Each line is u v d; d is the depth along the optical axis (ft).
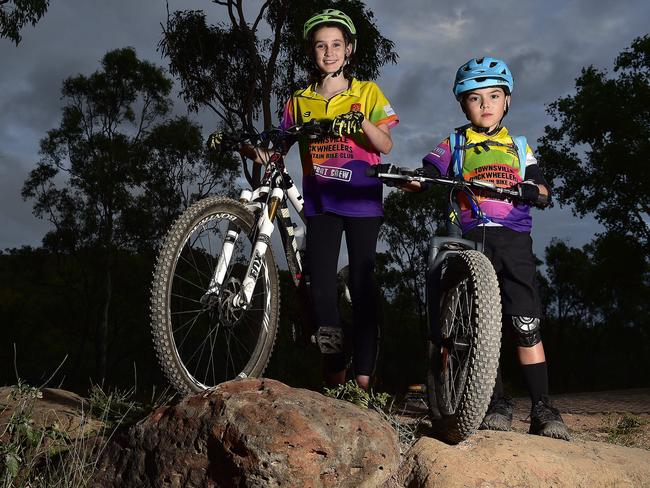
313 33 12.60
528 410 23.03
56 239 103.50
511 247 11.32
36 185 102.83
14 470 8.92
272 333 11.78
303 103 12.76
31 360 111.45
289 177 12.21
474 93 12.03
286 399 8.20
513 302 11.19
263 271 11.76
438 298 10.52
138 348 103.76
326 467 7.79
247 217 11.29
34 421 10.28
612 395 40.32
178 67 60.44
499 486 8.50
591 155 95.71
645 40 90.22
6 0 48.08
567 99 96.17
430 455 9.01
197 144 97.76
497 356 8.89
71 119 101.60
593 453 9.82
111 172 101.04
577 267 147.74
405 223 102.06
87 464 8.88
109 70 101.30
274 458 7.57
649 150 88.48
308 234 12.42
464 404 8.95
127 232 101.91
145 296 108.99
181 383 10.08
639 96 90.07
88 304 104.17
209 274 10.91
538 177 11.94
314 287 12.12
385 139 11.77
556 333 152.35
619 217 95.76
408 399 12.62
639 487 9.17
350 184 12.21
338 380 12.44
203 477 7.90
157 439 8.38
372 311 12.26
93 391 11.98
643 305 149.07
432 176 10.61
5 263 116.37
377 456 8.14
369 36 55.21
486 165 11.75
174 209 100.42
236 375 11.40
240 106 61.77
